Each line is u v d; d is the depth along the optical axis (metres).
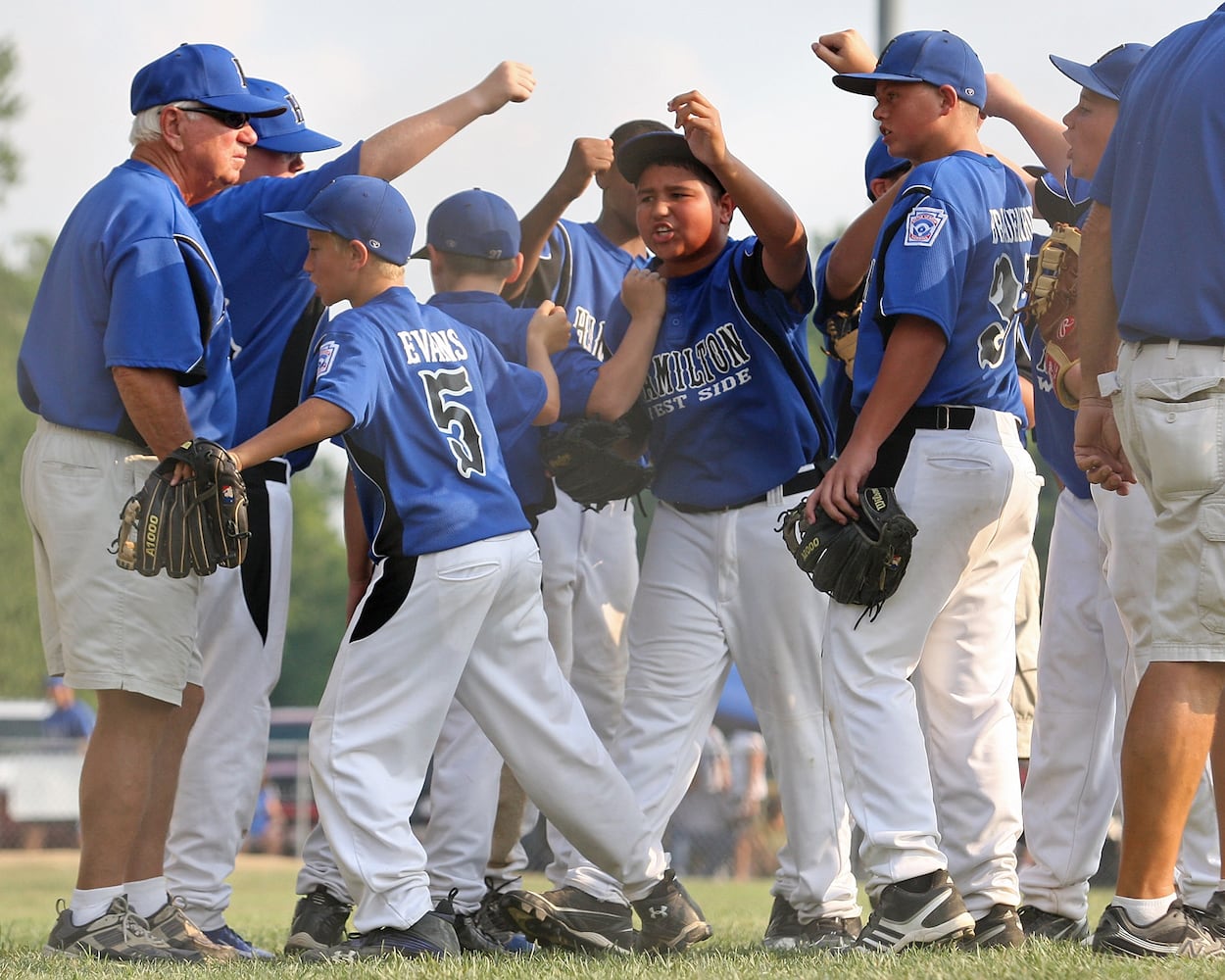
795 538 14.62
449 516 14.41
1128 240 13.50
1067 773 17.03
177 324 14.64
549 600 19.09
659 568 17.00
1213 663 13.14
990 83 19.56
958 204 14.34
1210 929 14.59
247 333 17.23
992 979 10.90
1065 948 13.85
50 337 15.21
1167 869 13.05
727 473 16.59
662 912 15.66
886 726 14.31
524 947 17.86
